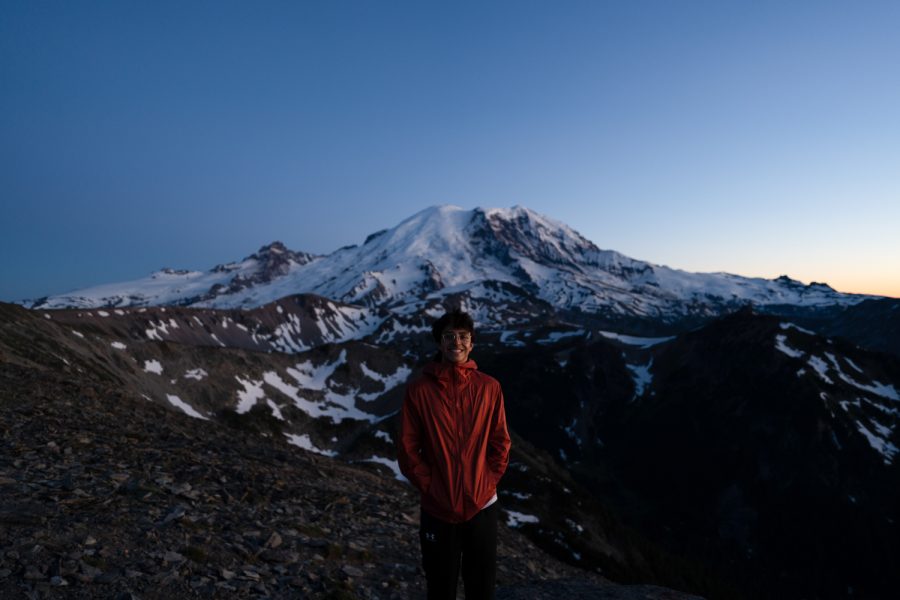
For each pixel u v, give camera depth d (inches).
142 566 235.5
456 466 180.7
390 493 681.6
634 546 3735.2
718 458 6579.7
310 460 713.6
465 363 192.1
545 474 4074.8
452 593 184.2
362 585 294.4
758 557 5521.7
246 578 253.0
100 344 4141.2
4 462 345.7
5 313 3216.0
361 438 4894.2
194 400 4655.5
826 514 5743.1
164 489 357.1
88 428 500.4
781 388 7121.1
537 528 3144.7
